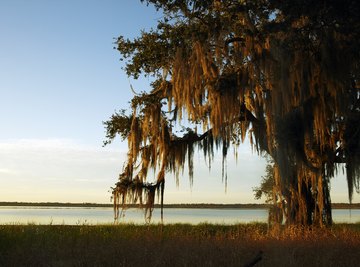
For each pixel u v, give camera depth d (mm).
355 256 10445
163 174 19922
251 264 8992
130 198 20078
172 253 10508
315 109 15477
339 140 17438
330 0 10523
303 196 17750
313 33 13078
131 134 20031
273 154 16500
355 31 11000
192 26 15734
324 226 16734
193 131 19531
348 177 16672
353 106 16031
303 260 10031
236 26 15594
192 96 16422
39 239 12344
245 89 16484
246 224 29172
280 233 15836
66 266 9555
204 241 12492
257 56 15305
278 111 15430
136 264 9656
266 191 18656
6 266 9586
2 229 14867
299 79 14844
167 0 15273
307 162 15945
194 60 16109
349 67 13398
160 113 19609
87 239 13180
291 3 10773
